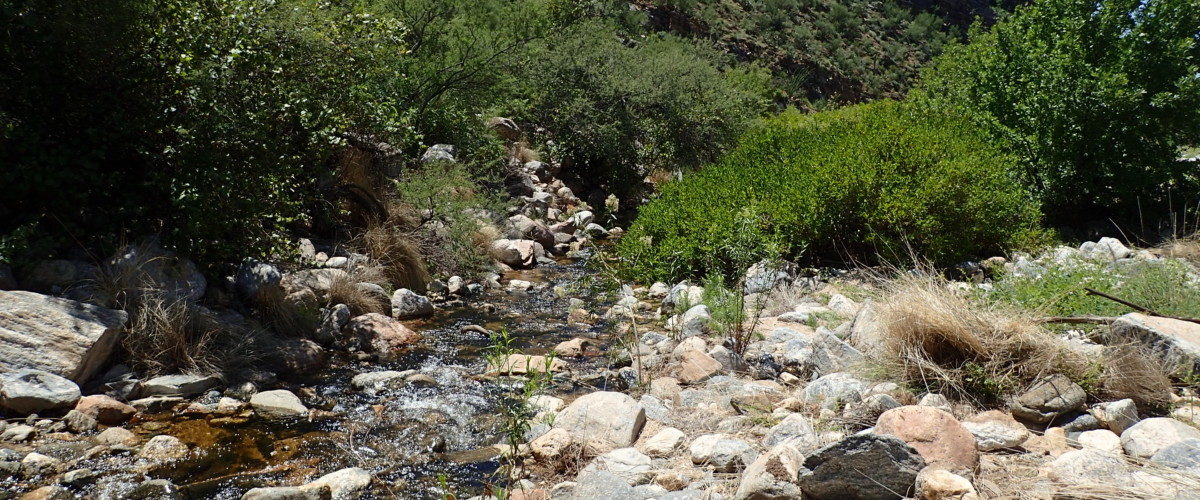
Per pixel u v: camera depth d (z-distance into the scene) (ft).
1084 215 38.70
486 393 16.89
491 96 46.06
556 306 26.58
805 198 28.30
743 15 129.39
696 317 20.43
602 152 54.34
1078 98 35.65
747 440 12.58
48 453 12.74
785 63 123.65
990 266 27.68
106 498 11.30
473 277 30.12
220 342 18.11
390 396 16.61
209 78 19.39
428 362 19.43
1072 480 9.98
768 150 40.40
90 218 19.20
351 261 25.12
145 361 16.63
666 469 11.69
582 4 77.30
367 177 29.71
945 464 10.25
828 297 23.82
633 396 16.07
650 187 61.26
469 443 14.08
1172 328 14.43
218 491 11.82
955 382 13.62
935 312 14.14
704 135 59.72
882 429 10.79
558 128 55.67
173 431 14.17
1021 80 38.37
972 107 41.63
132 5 18.78
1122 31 37.35
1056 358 13.37
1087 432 11.85
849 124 41.24
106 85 19.54
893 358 14.57
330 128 22.98
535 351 20.58
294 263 22.62
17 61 18.60
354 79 25.30
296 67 22.47
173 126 19.72
